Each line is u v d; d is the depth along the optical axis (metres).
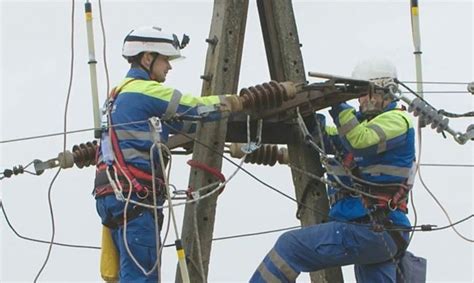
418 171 13.45
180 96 12.72
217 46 14.11
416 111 13.10
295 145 14.39
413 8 13.78
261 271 13.26
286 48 14.51
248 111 13.38
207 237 13.88
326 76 12.91
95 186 12.91
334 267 13.79
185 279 12.23
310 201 14.48
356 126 13.07
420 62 13.70
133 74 12.91
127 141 12.60
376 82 13.20
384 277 13.52
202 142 13.73
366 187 13.36
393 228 13.32
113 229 12.93
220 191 13.85
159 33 12.95
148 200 12.58
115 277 13.18
